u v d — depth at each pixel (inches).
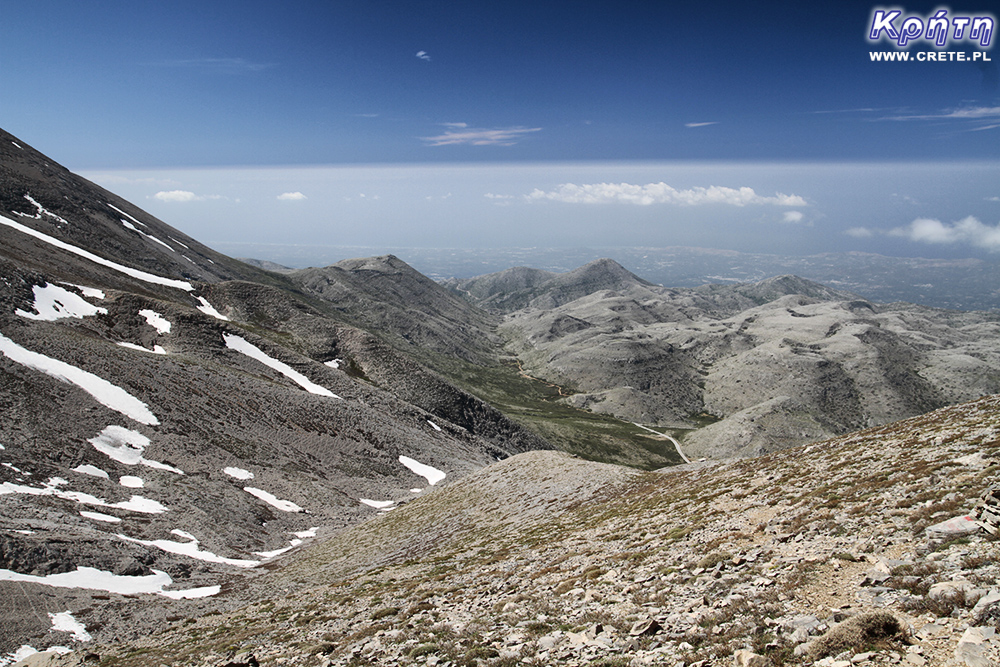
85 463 2288.4
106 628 1347.2
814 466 1221.7
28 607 1338.6
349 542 2155.5
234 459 2923.2
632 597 697.6
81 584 1519.4
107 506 2073.1
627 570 849.5
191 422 2992.1
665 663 477.7
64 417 2466.8
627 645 534.6
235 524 2361.0
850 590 523.8
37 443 2226.9
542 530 1524.4
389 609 941.8
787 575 606.5
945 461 868.6
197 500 2385.6
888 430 1393.9
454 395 6210.6
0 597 1331.2
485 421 6254.9
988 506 596.1
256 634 1021.2
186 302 5807.1
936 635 395.9
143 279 5748.0
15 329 2819.9
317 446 3474.4
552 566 1034.1
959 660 353.7
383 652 701.9
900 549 581.9
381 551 1913.1
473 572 1190.9
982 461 799.7
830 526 740.7
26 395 2433.6
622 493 1771.7
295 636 938.1
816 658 412.5
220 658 908.0
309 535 2527.1
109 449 2471.7
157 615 1438.2
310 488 2997.0
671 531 1039.6
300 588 1604.3
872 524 697.0
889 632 411.8
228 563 2014.0
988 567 463.5
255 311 6466.5
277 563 2041.1
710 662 454.9
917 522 639.8
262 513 2559.1
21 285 3533.5
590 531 1322.6
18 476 1990.7
